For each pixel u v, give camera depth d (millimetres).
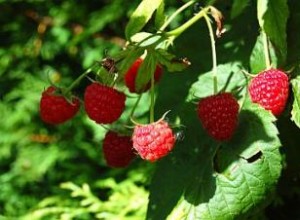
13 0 809
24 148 791
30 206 768
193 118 352
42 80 806
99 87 316
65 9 806
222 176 329
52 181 779
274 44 311
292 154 373
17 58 823
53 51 822
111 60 313
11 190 778
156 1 311
